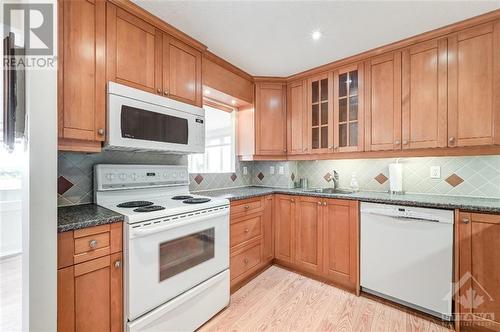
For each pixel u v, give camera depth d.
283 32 1.90
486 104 1.72
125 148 1.60
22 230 0.99
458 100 1.82
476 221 1.57
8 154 1.07
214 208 1.80
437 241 1.71
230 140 3.05
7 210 2.60
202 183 2.60
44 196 0.98
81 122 1.37
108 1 1.49
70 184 1.63
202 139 2.05
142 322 1.34
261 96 2.84
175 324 1.52
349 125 2.41
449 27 1.81
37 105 0.97
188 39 1.95
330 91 2.52
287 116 2.87
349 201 2.15
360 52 2.24
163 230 1.44
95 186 1.69
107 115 1.47
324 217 2.32
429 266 1.74
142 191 1.93
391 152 2.17
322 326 1.71
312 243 2.41
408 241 1.83
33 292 0.95
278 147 2.86
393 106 2.12
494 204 1.62
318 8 1.61
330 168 2.90
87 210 1.47
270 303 2.00
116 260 1.30
